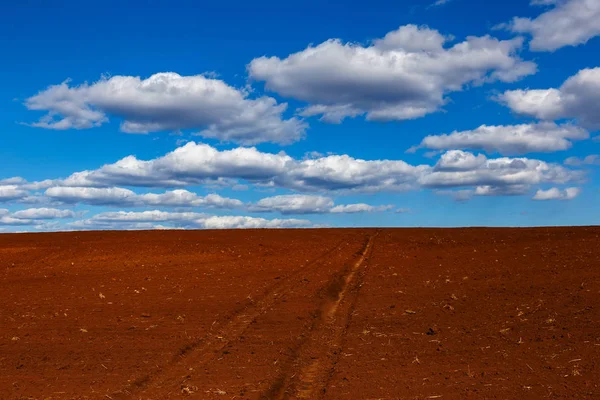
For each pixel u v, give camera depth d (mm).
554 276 17641
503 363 9805
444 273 20625
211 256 28672
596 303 13461
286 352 11422
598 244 24781
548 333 11523
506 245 27766
